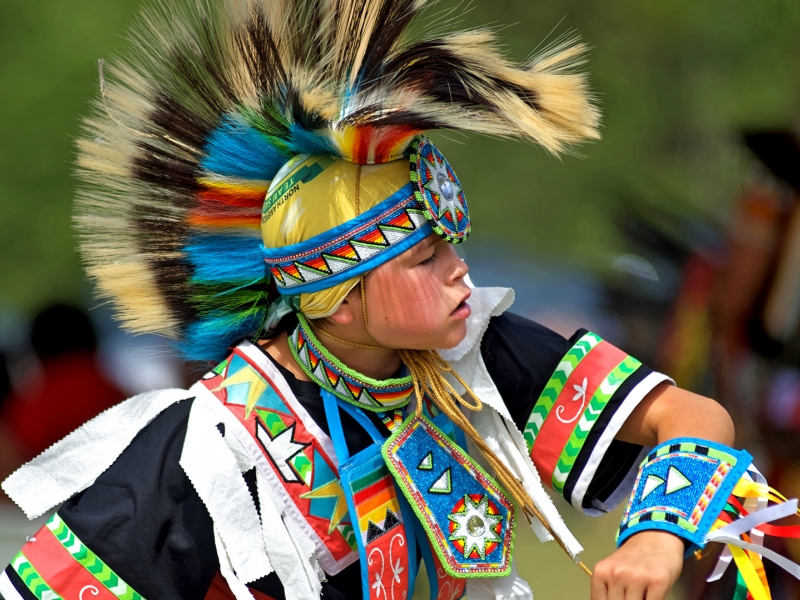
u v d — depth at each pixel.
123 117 6.62
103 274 6.77
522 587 6.56
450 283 6.09
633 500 5.93
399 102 5.84
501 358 6.74
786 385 12.06
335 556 6.23
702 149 35.34
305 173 6.06
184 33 6.45
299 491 6.17
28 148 30.53
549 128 5.93
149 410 6.23
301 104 5.90
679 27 35.44
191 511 5.95
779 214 12.73
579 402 6.62
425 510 6.24
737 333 12.96
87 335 13.90
